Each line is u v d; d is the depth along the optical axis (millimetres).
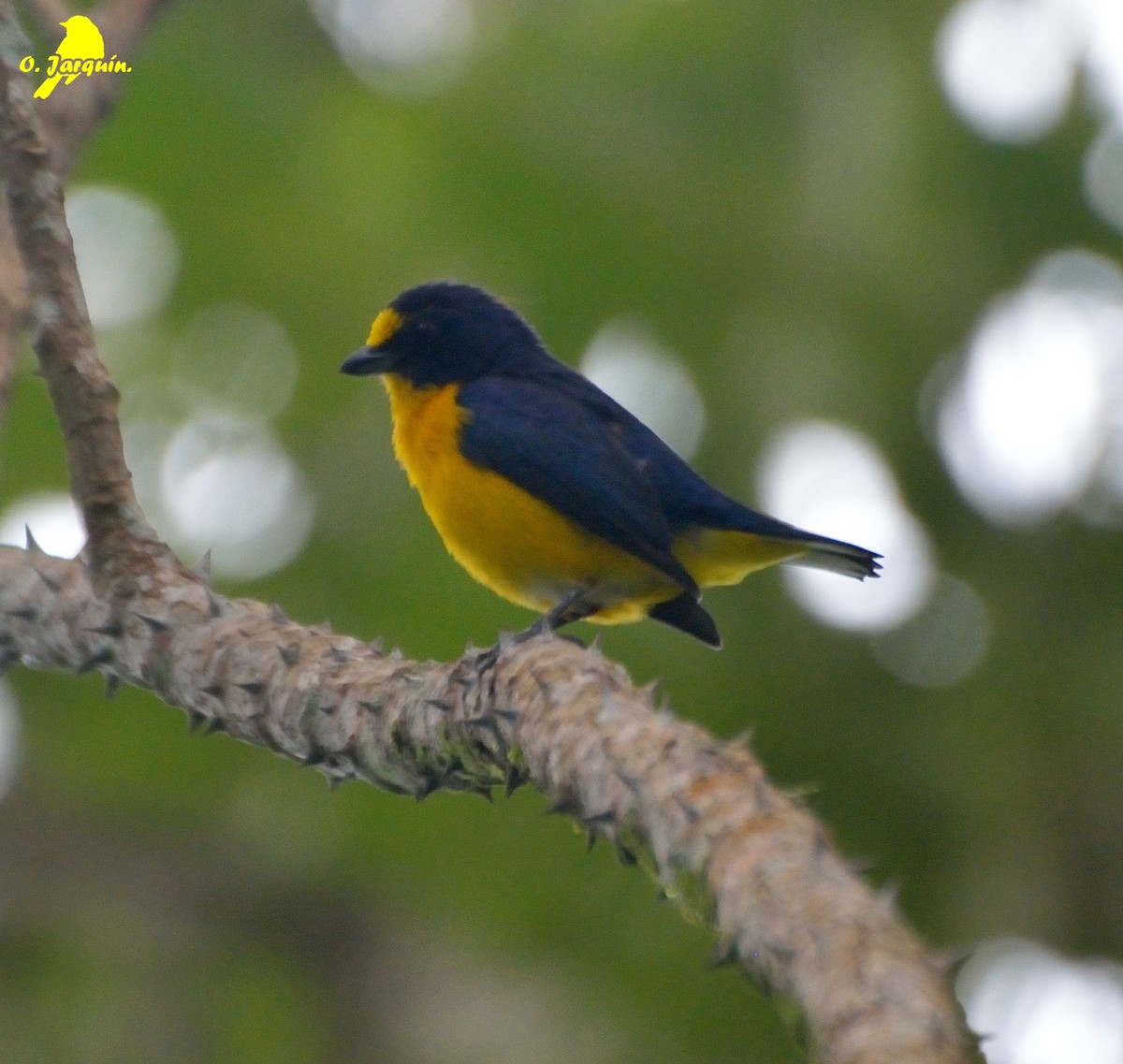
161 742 12289
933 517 12328
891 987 3854
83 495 7379
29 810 14234
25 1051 13898
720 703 11742
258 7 13039
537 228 12375
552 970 11703
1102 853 11539
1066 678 11922
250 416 12320
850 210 12336
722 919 4402
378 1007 14305
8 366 8141
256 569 11969
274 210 12539
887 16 12586
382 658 7000
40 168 7262
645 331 12344
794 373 12141
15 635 7637
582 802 5309
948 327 12250
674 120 12570
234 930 14539
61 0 9312
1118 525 12258
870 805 11695
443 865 11750
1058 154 12336
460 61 12898
